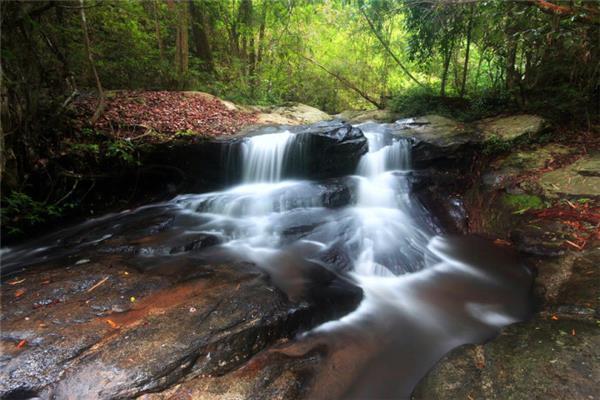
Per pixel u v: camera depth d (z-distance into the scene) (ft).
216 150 22.76
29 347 9.34
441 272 16.44
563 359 9.13
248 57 46.65
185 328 10.23
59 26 21.62
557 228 16.25
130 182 22.18
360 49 47.60
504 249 17.56
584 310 11.09
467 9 26.66
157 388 8.50
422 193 22.56
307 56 48.57
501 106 29.60
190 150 22.50
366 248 17.33
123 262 14.38
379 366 10.69
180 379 8.82
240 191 23.16
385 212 21.17
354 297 13.67
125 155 20.04
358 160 24.03
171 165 22.57
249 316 10.92
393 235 18.79
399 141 24.44
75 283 12.51
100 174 20.76
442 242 19.40
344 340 11.53
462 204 21.88
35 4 18.17
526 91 28.04
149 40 35.32
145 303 11.44
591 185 18.25
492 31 24.79
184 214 20.33
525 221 17.71
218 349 9.71
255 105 37.81
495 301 14.19
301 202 20.97
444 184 23.06
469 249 18.43
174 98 29.96
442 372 9.55
